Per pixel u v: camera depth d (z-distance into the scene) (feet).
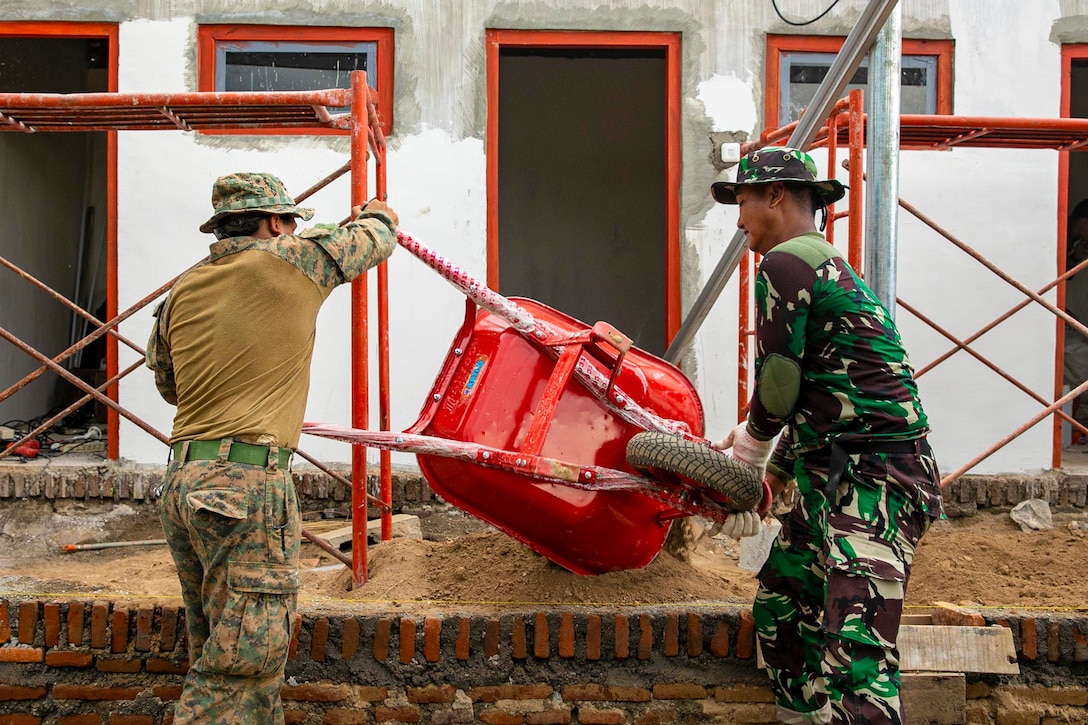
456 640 10.64
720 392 18.57
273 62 18.13
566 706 10.71
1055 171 18.66
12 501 17.70
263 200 9.35
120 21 17.80
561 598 11.18
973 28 18.57
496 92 18.30
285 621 8.89
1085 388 14.84
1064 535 14.47
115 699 10.77
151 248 17.94
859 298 8.70
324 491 17.97
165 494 9.07
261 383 9.02
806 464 9.08
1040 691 10.85
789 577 9.61
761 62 18.45
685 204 18.47
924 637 10.70
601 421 10.32
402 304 18.24
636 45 18.43
